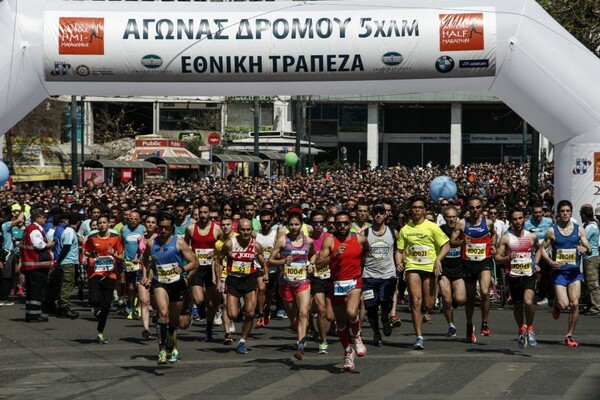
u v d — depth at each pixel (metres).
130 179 60.91
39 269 21.28
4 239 25.12
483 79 23.33
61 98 88.69
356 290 14.09
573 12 32.38
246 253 15.98
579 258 16.56
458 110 100.06
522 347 16.05
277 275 20.16
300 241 15.19
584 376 13.36
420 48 22.84
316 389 12.59
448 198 30.44
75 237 22.31
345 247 14.01
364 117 103.81
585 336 17.95
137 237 21.56
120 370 14.37
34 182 66.75
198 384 13.07
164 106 99.12
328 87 23.64
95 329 19.94
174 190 39.72
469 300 17.34
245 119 98.75
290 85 23.53
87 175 61.84
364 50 22.91
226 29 23.00
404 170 70.81
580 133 22.98
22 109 23.67
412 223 16.67
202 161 64.38
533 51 22.81
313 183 49.53
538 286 22.55
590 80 22.84
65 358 15.72
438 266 16.39
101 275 17.98
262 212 19.30
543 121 23.50
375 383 12.98
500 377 13.30
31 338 18.41
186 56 23.03
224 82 23.47
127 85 23.59
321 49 22.97
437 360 14.94
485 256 17.36
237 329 19.92
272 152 77.31
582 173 22.97
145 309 18.08
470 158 107.12
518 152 105.69
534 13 23.05
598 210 22.67
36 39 23.00
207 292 17.67
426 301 16.64
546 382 12.88
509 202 30.75
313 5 23.36
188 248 14.79
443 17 22.81
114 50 23.00
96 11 23.27
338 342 17.55
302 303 14.93
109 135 92.81
